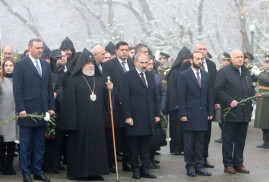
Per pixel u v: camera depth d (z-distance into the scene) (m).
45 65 9.20
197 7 35.28
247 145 13.88
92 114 9.43
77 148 9.37
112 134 10.28
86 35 35.97
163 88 11.19
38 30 35.81
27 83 9.00
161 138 10.31
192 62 9.98
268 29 31.69
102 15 36.16
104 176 9.81
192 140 9.91
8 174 9.76
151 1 35.53
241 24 34.81
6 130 9.62
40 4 35.81
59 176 9.72
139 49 11.36
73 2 35.78
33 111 9.01
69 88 9.42
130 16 35.78
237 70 10.05
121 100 9.66
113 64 10.45
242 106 9.95
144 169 9.68
